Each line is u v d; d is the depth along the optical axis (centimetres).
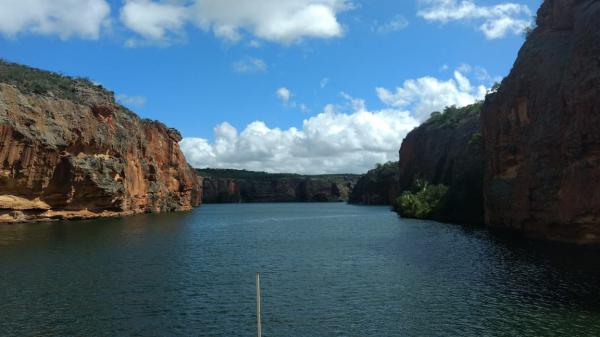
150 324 2197
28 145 6950
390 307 2444
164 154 13000
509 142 5416
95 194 8394
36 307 2433
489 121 6253
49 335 2033
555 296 2527
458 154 11300
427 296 2627
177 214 11650
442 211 8531
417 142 16512
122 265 3625
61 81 9050
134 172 10431
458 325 2134
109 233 5847
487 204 6341
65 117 7894
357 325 2177
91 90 9394
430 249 4375
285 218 11100
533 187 4712
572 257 3572
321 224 8581
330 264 3741
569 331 2008
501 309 2338
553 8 4988
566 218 4016
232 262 3875
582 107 3809
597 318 2159
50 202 7606
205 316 2325
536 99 4803
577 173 3875
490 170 6162
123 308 2442
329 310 2416
